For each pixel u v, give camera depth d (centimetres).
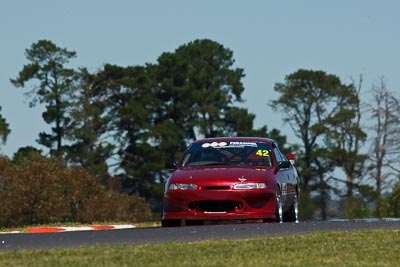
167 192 5928
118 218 15288
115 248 3881
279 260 3581
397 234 4388
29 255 3688
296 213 6731
